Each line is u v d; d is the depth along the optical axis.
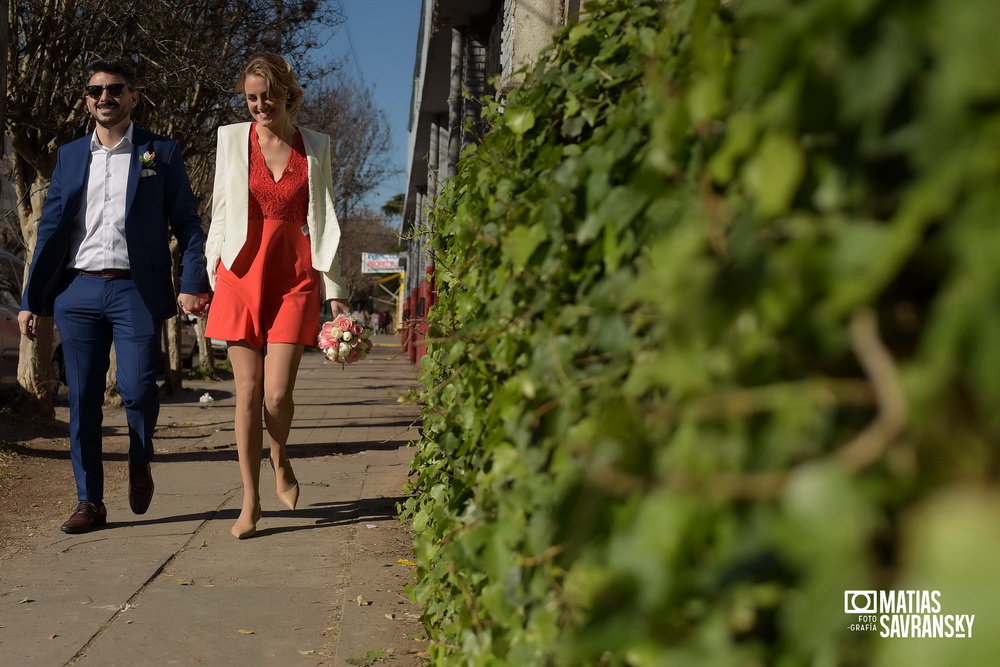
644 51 1.57
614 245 1.38
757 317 0.78
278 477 4.75
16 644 3.06
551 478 1.49
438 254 3.63
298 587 3.72
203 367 18.56
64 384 12.89
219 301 4.48
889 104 0.69
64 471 6.73
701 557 0.79
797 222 0.77
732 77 0.90
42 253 4.66
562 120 1.98
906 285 0.68
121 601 3.53
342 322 4.65
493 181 2.25
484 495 1.86
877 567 0.62
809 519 0.65
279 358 4.48
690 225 0.93
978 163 0.59
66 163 4.72
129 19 10.77
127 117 4.80
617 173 1.44
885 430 0.64
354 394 14.74
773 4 0.87
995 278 0.58
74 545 4.39
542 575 1.46
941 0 0.63
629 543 0.85
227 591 3.66
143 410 4.72
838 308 0.68
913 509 0.61
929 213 0.61
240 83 4.45
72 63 10.54
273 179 4.49
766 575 0.76
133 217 4.63
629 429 0.88
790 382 0.77
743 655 0.76
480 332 2.05
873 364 0.67
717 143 0.95
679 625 0.84
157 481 6.13
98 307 4.65
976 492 0.57
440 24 11.29
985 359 0.58
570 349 1.48
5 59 7.34
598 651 0.87
